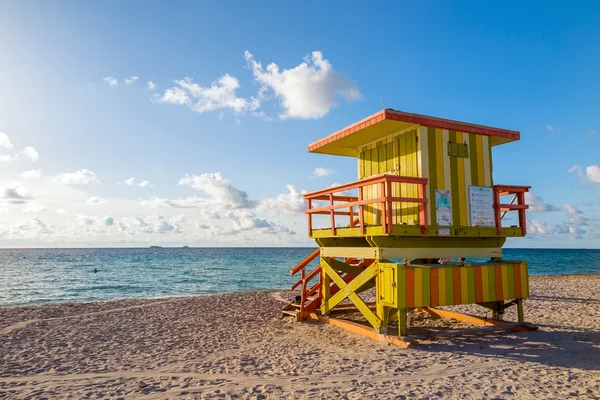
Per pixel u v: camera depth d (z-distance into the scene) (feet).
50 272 170.50
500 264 27.55
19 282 123.24
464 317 32.58
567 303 45.09
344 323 30.27
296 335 29.04
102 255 416.67
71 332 31.96
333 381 18.34
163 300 54.80
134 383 18.98
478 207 27.63
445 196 26.30
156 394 17.29
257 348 25.52
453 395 16.34
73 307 47.65
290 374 19.60
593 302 45.83
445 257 27.58
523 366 20.22
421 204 24.71
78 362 23.09
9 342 28.55
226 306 46.39
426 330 29.25
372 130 27.76
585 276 119.24
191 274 157.17
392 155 28.73
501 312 29.91
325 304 33.42
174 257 351.46
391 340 24.93
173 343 27.71
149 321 36.70
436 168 26.30
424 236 25.62
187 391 17.57
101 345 27.43
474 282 26.05
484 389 16.98
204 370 20.90
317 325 32.45
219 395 16.94
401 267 23.73
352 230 27.20
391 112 24.98
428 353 22.65
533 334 27.25
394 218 28.19
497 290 26.96
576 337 26.48
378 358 21.86
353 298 29.04
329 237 30.45
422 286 24.22
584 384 17.51
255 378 19.17
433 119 26.30
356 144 32.30
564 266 222.07
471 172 27.84
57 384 19.08
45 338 29.81
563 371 19.39
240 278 135.95
